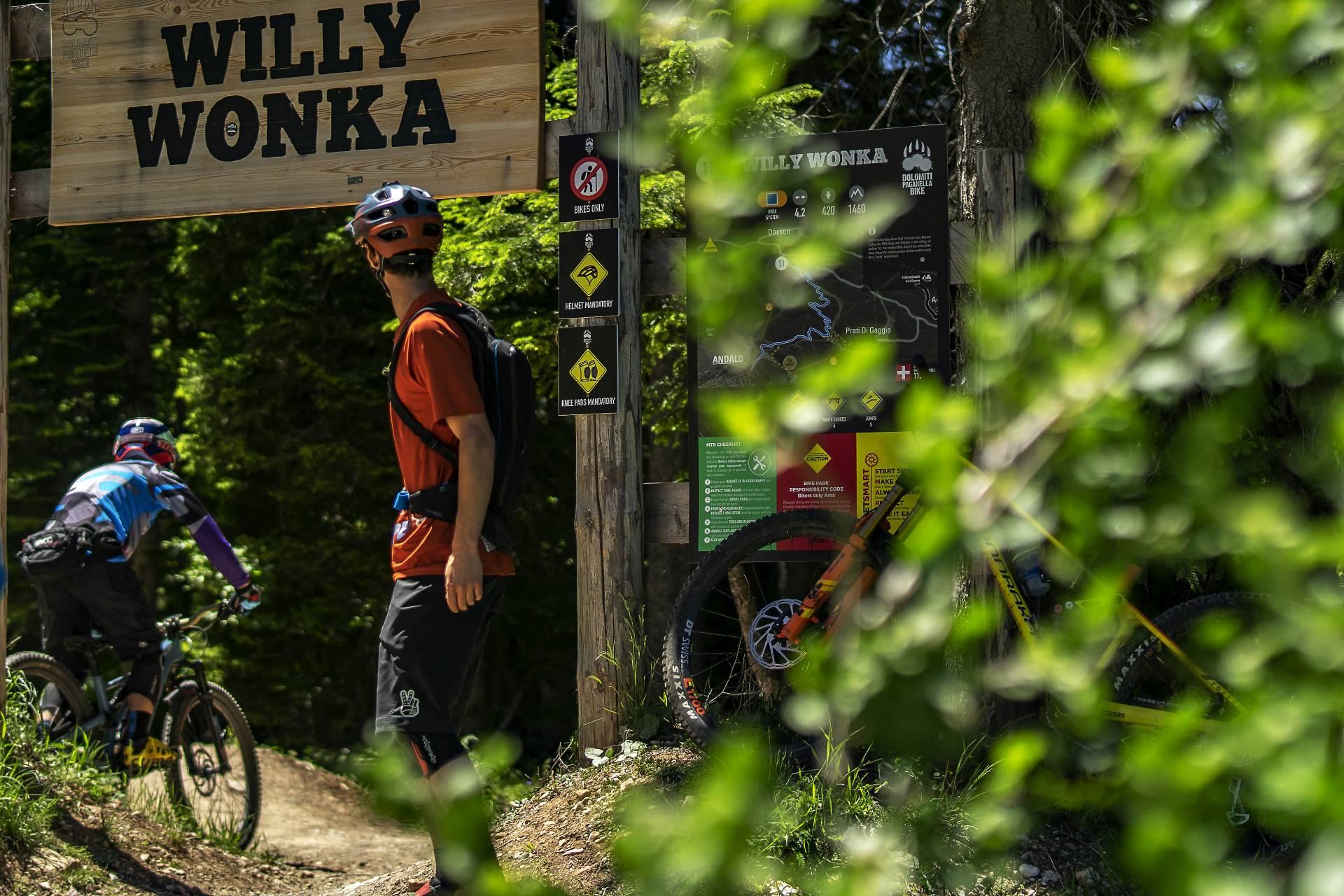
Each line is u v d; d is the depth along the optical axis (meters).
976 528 1.04
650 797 1.03
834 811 5.17
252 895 7.27
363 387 18.23
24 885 6.35
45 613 8.19
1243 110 1.09
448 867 1.09
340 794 11.36
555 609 18.61
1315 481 1.11
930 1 9.33
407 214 5.31
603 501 6.91
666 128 1.30
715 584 6.68
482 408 5.02
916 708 1.07
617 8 1.25
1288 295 5.46
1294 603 1.02
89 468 20.12
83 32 7.86
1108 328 1.05
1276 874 0.86
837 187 1.21
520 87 7.15
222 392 17.97
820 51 11.43
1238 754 0.91
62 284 20.33
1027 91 6.61
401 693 4.99
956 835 3.37
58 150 7.87
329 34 7.45
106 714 8.20
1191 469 1.08
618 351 6.91
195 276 19.06
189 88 7.69
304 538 18.00
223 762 8.64
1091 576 1.15
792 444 1.10
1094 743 1.18
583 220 6.95
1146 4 7.62
